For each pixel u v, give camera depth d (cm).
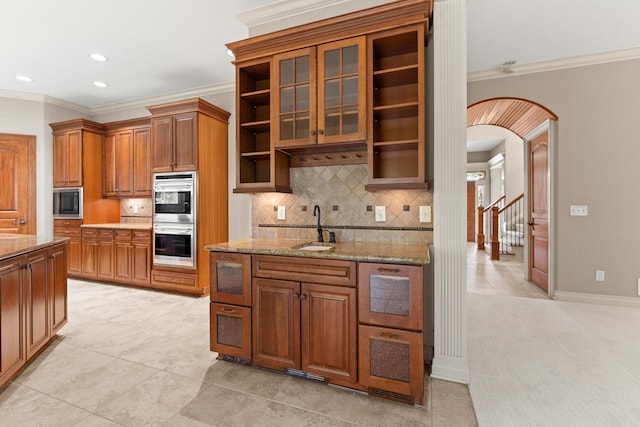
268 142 283
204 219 389
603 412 173
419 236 237
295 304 201
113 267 433
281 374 212
